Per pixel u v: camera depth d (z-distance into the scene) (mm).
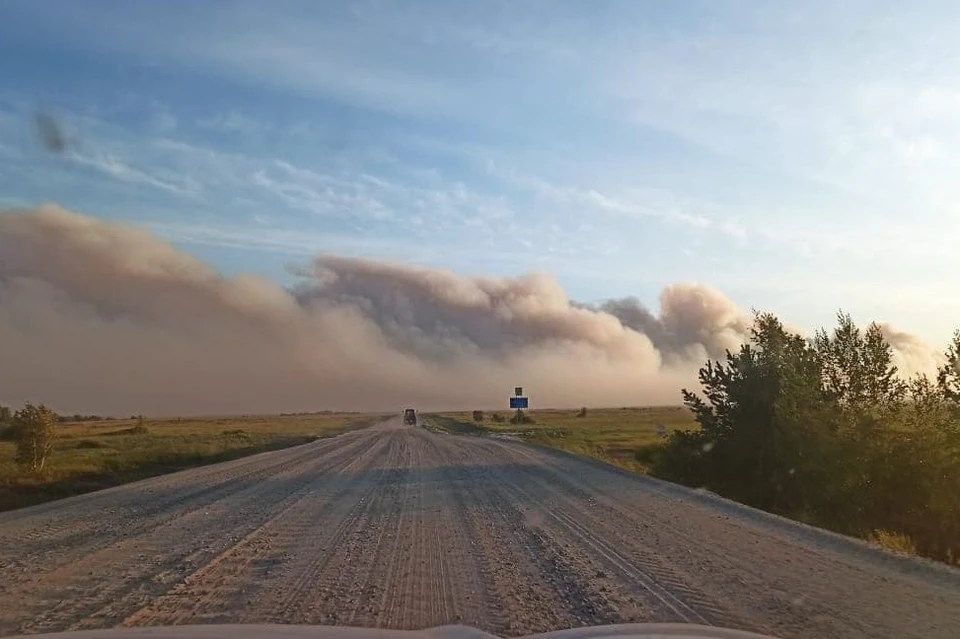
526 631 6988
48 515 16391
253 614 7684
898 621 7371
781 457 22250
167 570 10086
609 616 7566
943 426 19719
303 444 56062
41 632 6961
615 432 74125
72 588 8977
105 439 61094
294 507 17219
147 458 36188
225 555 11219
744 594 8523
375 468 28953
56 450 44719
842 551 11320
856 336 22156
